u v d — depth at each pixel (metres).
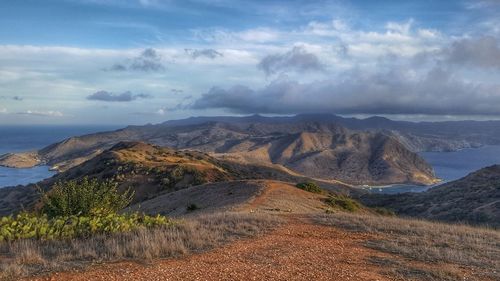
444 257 11.55
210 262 9.77
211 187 41.44
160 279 8.27
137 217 13.82
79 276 8.26
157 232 12.09
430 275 9.73
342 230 15.62
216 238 12.35
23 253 9.44
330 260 10.74
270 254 10.96
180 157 136.88
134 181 90.38
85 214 13.83
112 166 105.44
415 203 91.19
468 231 16.92
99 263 9.17
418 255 11.70
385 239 14.06
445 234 15.38
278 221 16.41
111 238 11.38
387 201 102.75
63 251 10.09
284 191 36.34
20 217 12.27
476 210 63.88
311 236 14.09
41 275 8.22
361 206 42.38
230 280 8.48
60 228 11.91
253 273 9.05
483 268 10.70
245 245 11.91
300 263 10.20
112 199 14.71
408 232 15.57
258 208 26.62
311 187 42.38
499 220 54.69
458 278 9.65
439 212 73.31
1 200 106.88
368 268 10.16
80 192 14.14
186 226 13.55
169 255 10.19
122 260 9.47
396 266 10.47
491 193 75.62
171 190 84.94
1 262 9.09
